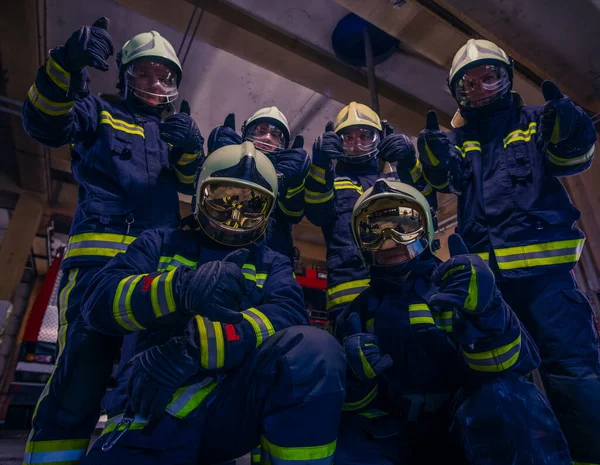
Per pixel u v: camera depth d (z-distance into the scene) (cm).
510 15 364
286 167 199
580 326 160
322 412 99
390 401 142
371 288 162
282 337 106
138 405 94
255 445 113
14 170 716
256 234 132
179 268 100
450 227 673
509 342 115
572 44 391
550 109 158
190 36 429
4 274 652
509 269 172
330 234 238
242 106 527
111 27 434
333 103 523
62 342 145
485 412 113
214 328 104
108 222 159
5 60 463
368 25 408
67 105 152
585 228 446
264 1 398
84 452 128
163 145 191
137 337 119
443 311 141
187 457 100
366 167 254
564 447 110
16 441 456
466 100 210
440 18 356
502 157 195
